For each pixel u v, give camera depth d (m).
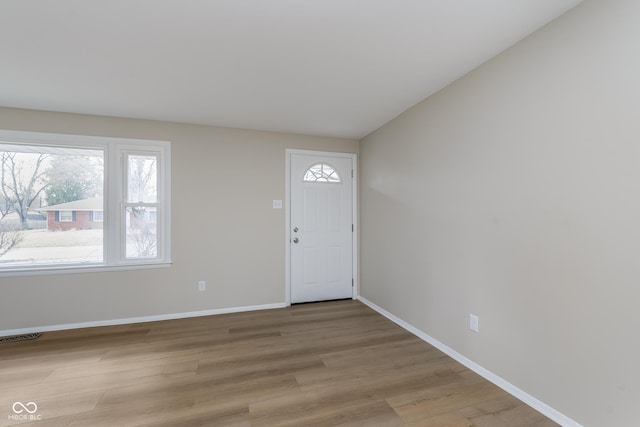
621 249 1.33
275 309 3.54
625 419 1.32
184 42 1.78
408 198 2.88
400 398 1.82
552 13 1.55
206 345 2.55
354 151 3.95
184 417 1.64
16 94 2.48
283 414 1.67
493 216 1.96
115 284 3.03
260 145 3.54
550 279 1.62
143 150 3.14
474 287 2.12
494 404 1.75
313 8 1.50
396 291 3.08
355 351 2.44
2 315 2.73
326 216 3.85
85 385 1.94
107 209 3.01
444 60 2.00
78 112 2.89
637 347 1.28
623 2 1.31
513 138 1.82
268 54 1.92
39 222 2.91
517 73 1.80
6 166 2.83
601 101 1.39
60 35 1.70
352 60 2.00
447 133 2.37
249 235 3.50
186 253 3.26
